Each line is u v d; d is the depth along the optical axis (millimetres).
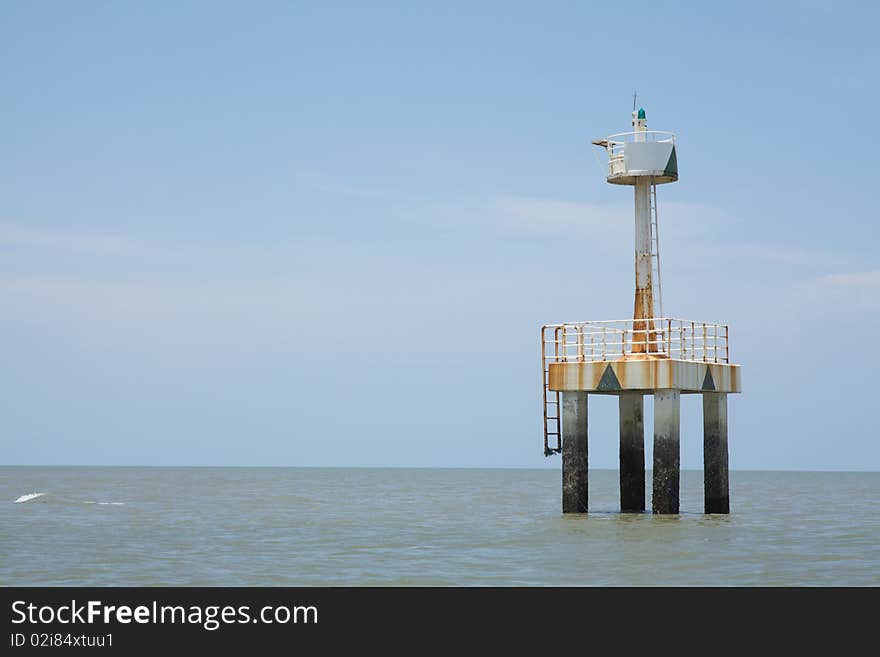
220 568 37375
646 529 45312
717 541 42156
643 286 48750
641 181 49062
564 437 49281
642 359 47031
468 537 47125
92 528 53281
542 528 46656
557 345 49156
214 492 106562
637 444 53906
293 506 77000
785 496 103125
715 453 51031
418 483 157000
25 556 40594
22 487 116625
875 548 41844
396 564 37938
